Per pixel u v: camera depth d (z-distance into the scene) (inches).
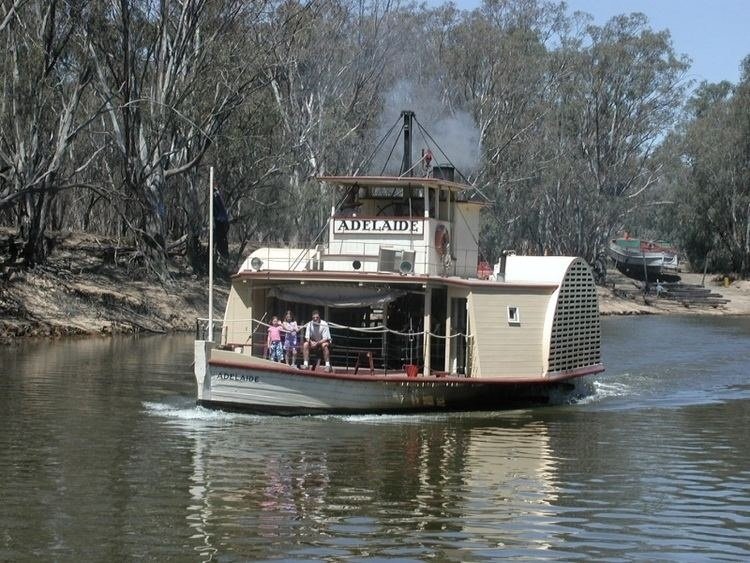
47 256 2336.4
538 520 676.7
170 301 2330.2
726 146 4288.9
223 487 743.7
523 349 1110.4
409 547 619.2
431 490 745.0
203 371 997.8
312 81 3006.9
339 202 1146.0
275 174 2783.0
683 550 621.0
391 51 3363.7
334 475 781.9
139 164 2342.5
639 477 797.9
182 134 2465.6
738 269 4554.6
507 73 3491.6
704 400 1222.3
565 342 1158.3
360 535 639.8
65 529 644.7
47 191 2092.8
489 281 1111.6
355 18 3132.4
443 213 1146.7
